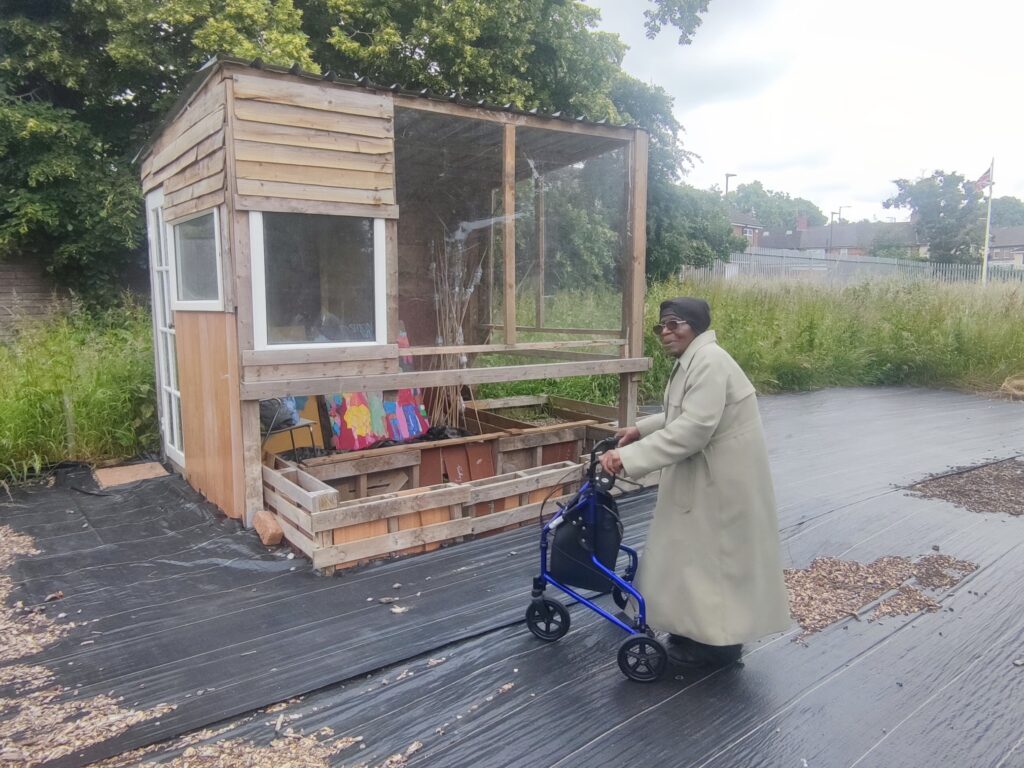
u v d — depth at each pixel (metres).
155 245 5.61
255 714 2.50
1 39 10.66
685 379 2.65
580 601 2.83
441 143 5.18
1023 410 8.73
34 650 2.92
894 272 16.50
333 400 5.29
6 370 5.93
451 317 5.99
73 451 5.62
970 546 4.12
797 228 63.94
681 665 2.83
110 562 3.81
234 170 3.80
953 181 34.81
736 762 2.26
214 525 4.32
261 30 10.49
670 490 2.73
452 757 2.28
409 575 3.68
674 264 17.70
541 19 12.54
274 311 4.04
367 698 2.60
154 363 6.07
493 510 4.52
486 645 2.99
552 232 5.72
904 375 10.81
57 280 11.48
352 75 11.93
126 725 2.41
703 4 13.46
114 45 10.34
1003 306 11.57
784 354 9.99
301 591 3.47
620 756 2.29
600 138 5.21
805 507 4.80
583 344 5.38
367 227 4.29
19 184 10.66
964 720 2.48
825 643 3.01
